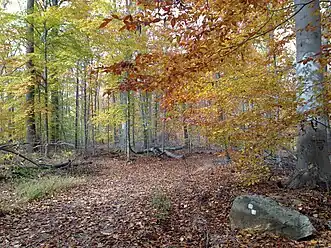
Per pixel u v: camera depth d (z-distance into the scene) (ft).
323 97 15.08
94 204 22.54
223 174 28.66
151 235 15.42
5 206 20.26
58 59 43.62
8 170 31.45
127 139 51.47
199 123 23.91
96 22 39.73
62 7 40.57
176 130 70.13
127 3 44.19
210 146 64.59
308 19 17.29
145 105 60.75
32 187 26.07
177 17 11.51
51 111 46.98
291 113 16.51
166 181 31.81
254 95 19.94
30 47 45.03
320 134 17.92
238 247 13.26
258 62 23.85
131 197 24.30
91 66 45.03
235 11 12.35
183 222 16.92
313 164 18.08
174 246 13.96
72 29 43.73
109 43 42.65
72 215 19.62
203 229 15.55
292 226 13.78
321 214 15.03
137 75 13.53
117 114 50.42
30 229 16.94
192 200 20.58
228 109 23.65
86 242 14.85
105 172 39.86
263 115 19.40
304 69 17.06
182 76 14.12
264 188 19.88
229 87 20.61
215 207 18.48
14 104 40.32
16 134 38.14
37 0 49.78
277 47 24.18
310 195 16.89
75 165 40.34
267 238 13.80
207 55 13.85
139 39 39.96
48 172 34.24
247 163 18.98
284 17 19.80
